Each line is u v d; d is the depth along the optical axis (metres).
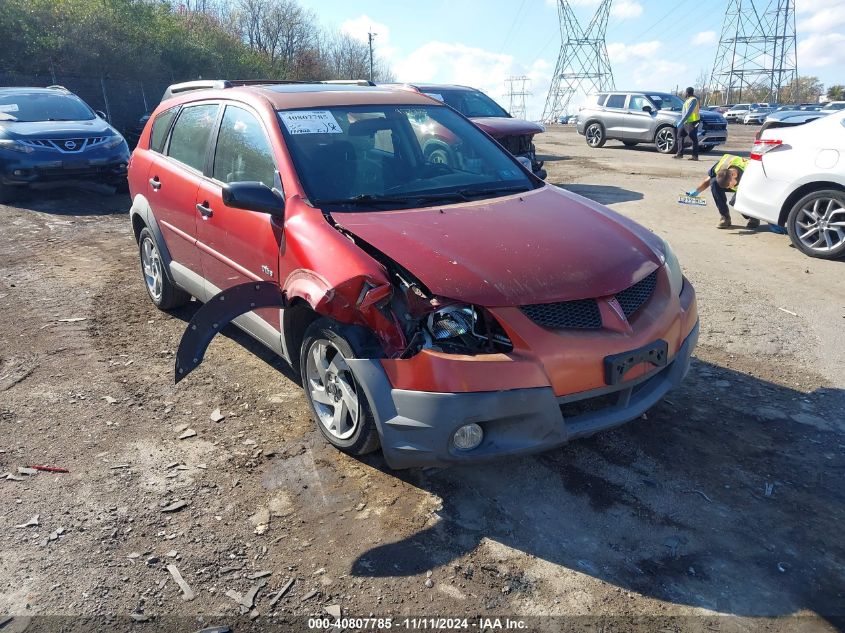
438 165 4.36
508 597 2.64
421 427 2.90
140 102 24.39
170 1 31.23
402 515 3.11
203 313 3.29
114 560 2.82
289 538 2.96
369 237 3.24
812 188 7.30
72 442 3.72
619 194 11.68
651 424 3.90
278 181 3.85
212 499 3.22
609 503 3.20
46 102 11.58
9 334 5.25
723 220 8.76
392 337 3.05
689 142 18.28
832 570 2.78
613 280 3.19
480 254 3.15
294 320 3.70
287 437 3.77
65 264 7.29
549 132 29.98
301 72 43.69
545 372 2.94
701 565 2.81
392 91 4.85
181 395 4.26
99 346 5.04
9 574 2.74
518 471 3.45
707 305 5.86
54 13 21.22
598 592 2.66
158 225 5.25
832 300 5.94
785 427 3.87
